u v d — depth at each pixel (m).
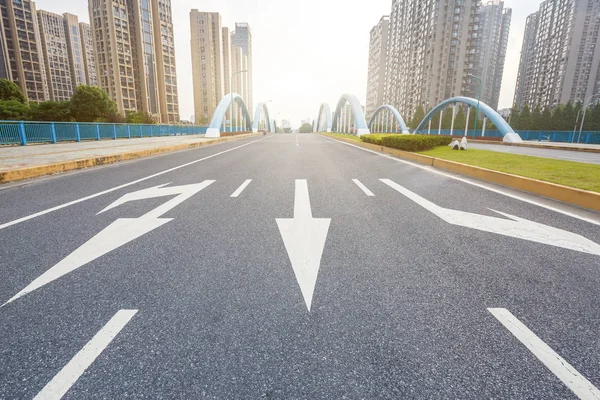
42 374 1.61
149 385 1.55
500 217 4.42
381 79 140.62
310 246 3.31
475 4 87.62
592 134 35.38
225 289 2.44
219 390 1.52
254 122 67.56
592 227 3.99
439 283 2.55
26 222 4.09
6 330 1.94
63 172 8.63
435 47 89.75
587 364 1.69
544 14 116.69
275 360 1.71
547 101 113.62
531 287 2.49
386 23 136.62
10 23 110.00
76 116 56.25
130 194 5.83
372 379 1.59
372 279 2.61
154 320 2.05
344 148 20.50
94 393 1.50
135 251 3.17
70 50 153.62
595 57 99.12
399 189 6.44
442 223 4.12
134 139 25.41
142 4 104.38
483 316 2.11
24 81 114.62
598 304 2.26
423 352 1.78
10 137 15.99
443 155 12.66
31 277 2.61
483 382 1.57
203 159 12.37
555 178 6.55
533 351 1.78
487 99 132.38
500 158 11.28
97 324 2.00
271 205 5.05
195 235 3.64
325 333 1.93
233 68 165.00
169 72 117.69
